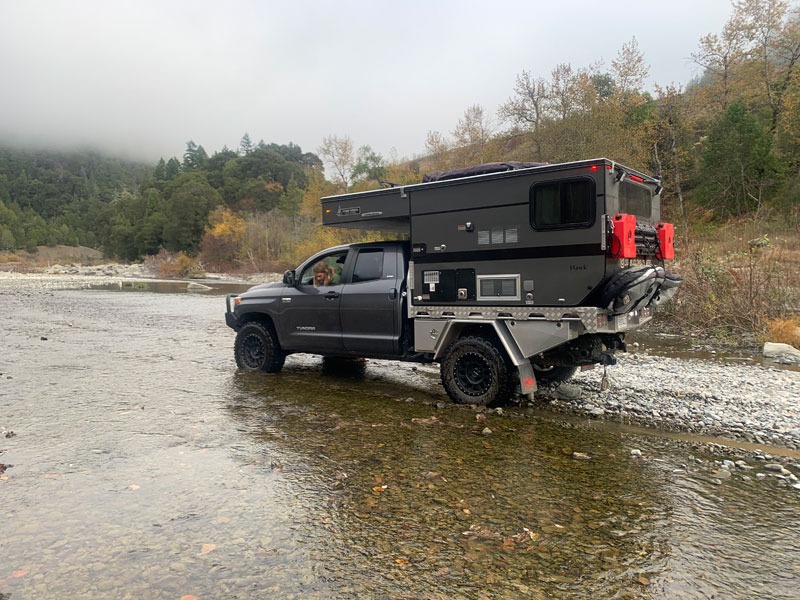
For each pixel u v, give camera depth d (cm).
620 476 457
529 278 611
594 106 3105
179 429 586
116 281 5241
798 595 287
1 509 390
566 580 302
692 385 752
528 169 602
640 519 379
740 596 286
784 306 1177
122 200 14000
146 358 1048
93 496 413
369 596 286
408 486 437
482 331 682
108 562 320
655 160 3372
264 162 12600
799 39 3609
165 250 8975
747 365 898
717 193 2980
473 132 3888
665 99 3581
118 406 684
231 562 321
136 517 379
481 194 639
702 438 558
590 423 609
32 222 18762
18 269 8406
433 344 695
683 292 1288
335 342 800
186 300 2691
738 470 473
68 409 669
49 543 342
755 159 2895
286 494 420
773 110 3628
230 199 11425
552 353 654
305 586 295
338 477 454
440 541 347
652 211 680
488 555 330
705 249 1330
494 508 397
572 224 574
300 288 845
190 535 354
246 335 912
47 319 1798
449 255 671
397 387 796
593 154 3011
